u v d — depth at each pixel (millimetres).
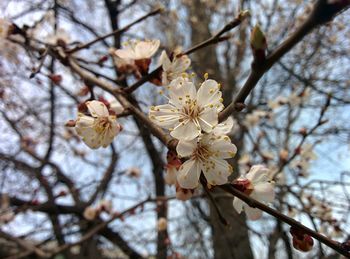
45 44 190
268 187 118
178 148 103
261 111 377
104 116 126
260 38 87
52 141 423
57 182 430
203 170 105
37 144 460
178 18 477
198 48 145
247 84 96
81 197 459
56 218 400
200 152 107
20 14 253
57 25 244
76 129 125
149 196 278
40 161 427
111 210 343
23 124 422
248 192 115
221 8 495
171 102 114
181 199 119
